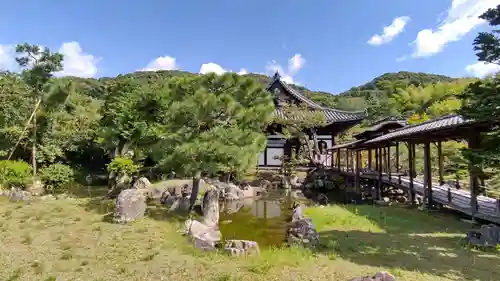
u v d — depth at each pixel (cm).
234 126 1039
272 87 2853
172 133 993
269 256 634
